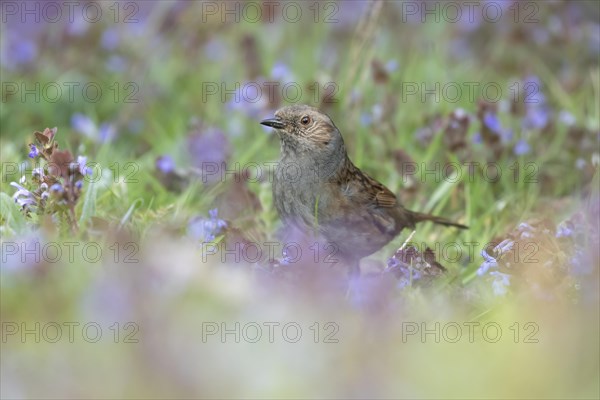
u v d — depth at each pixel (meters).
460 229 12.59
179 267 9.37
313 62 16.81
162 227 10.78
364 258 12.24
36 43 16.73
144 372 8.03
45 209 10.18
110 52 16.72
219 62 17.12
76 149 14.16
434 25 18.08
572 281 9.91
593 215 11.13
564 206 13.23
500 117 14.88
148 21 17.41
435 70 16.55
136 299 8.85
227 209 12.19
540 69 17.31
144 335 8.59
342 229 11.37
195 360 8.12
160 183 12.97
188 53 17.09
